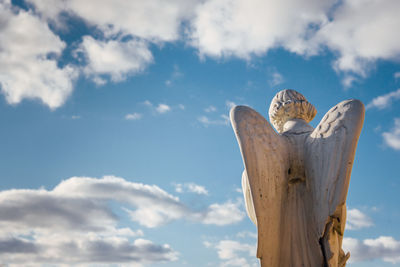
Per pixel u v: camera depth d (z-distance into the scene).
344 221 6.34
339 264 6.52
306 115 7.46
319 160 6.49
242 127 6.49
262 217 6.33
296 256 6.42
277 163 6.56
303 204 6.59
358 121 6.46
